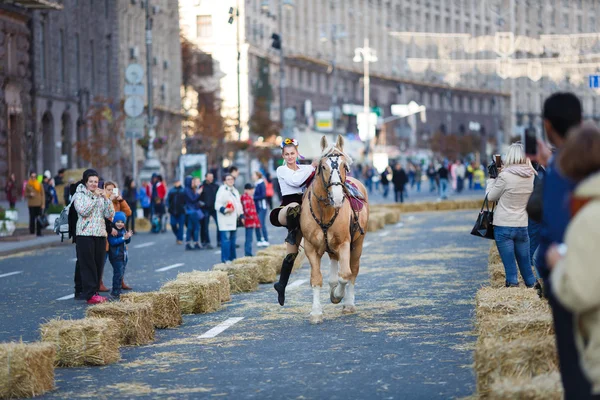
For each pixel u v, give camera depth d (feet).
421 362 35.88
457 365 35.06
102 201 56.59
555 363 27.48
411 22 407.64
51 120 204.03
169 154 266.36
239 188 208.74
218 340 41.93
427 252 85.66
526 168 49.78
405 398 30.22
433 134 416.87
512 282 50.24
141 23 259.60
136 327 40.91
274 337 42.34
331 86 373.40
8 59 183.21
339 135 44.93
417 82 405.18
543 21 312.71
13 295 61.67
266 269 63.87
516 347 27.73
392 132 396.98
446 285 60.44
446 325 44.34
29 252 97.86
